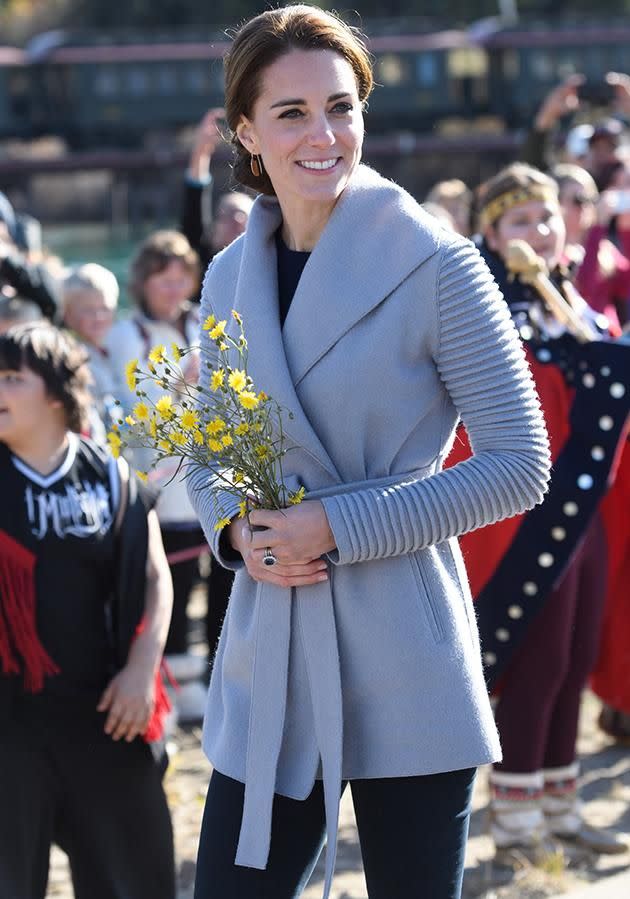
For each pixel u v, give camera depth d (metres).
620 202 11.15
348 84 3.97
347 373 3.93
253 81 3.99
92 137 57.66
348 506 3.88
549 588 6.76
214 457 4.07
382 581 3.99
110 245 43.94
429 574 4.04
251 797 4.05
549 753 7.28
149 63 57.31
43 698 5.44
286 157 3.97
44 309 9.10
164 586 5.77
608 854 7.27
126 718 5.50
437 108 57.38
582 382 6.87
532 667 6.88
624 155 13.65
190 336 9.75
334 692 3.98
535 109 57.09
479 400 3.96
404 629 3.98
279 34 3.96
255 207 4.19
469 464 3.95
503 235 7.15
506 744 6.97
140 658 5.59
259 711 4.07
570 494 6.78
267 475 3.94
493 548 6.80
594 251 10.06
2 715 5.45
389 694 3.98
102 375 9.28
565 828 7.34
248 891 4.08
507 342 3.97
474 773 4.09
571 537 6.77
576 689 7.23
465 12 79.69
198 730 9.47
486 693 4.11
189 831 7.69
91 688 5.54
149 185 56.94
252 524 3.98
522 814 6.99
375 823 4.06
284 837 4.11
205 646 11.21
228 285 4.30
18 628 5.42
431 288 3.90
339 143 3.96
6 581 5.44
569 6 81.44
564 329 6.98
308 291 3.97
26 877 5.50
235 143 4.23
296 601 4.05
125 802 5.56
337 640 4.00
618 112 14.85
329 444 4.01
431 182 57.06
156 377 4.20
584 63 57.16
